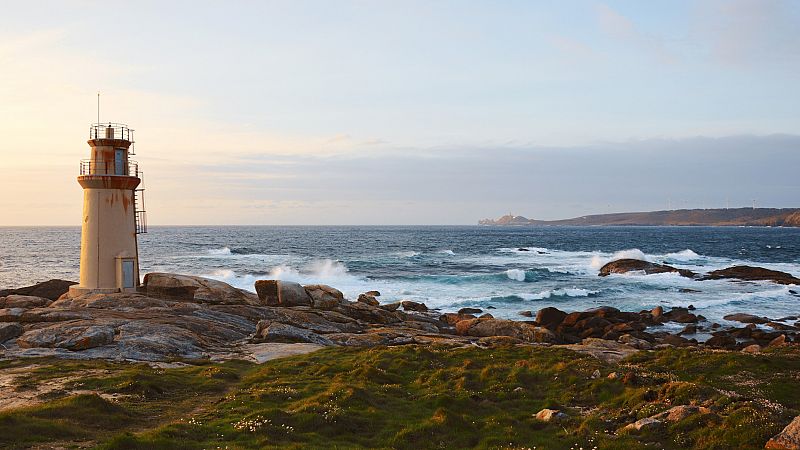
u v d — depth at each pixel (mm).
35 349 26172
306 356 28062
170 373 23156
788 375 21828
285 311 40531
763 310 57031
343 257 111375
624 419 17922
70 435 15086
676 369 23812
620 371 22984
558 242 189500
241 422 16688
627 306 58656
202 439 15344
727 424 15961
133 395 19516
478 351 28703
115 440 13859
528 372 23812
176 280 42406
